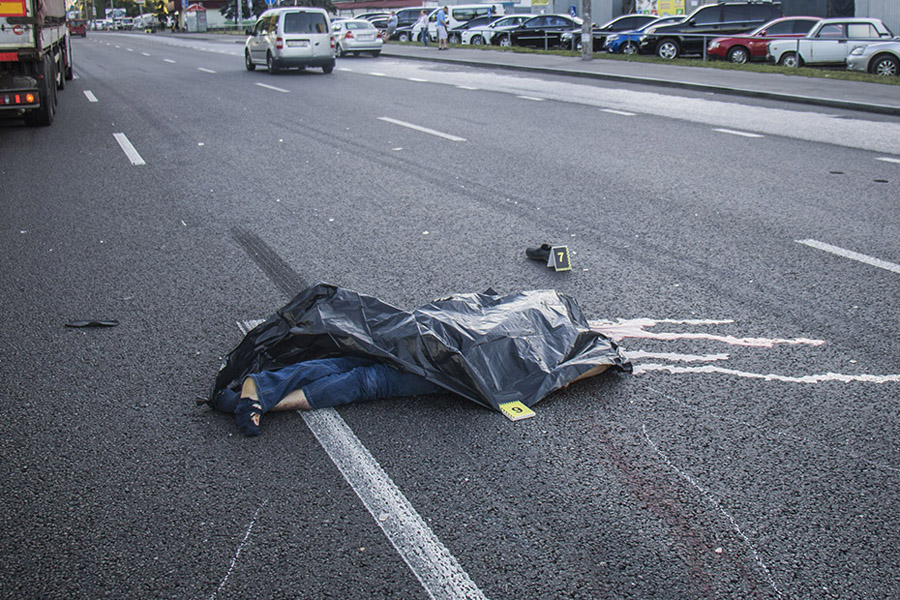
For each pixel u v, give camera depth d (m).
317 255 6.27
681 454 3.39
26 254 6.45
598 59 25.23
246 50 25.92
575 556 2.77
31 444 3.55
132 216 7.60
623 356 4.20
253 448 3.48
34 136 12.54
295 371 3.77
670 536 2.87
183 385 4.11
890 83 17.22
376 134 12.37
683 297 5.21
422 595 2.59
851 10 31.45
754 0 26.72
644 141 11.39
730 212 7.36
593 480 3.21
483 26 36.72
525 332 4.07
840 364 4.20
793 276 5.58
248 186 8.82
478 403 3.77
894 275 5.57
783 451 3.40
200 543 2.87
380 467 3.32
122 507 3.08
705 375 4.11
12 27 12.17
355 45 30.95
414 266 5.95
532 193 8.25
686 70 21.22
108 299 5.39
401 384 3.86
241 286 5.59
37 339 4.73
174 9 94.12
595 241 6.51
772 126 12.68
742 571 2.69
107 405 3.90
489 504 3.07
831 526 2.91
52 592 2.63
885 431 3.54
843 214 7.22
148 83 21.56
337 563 2.74
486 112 14.78
